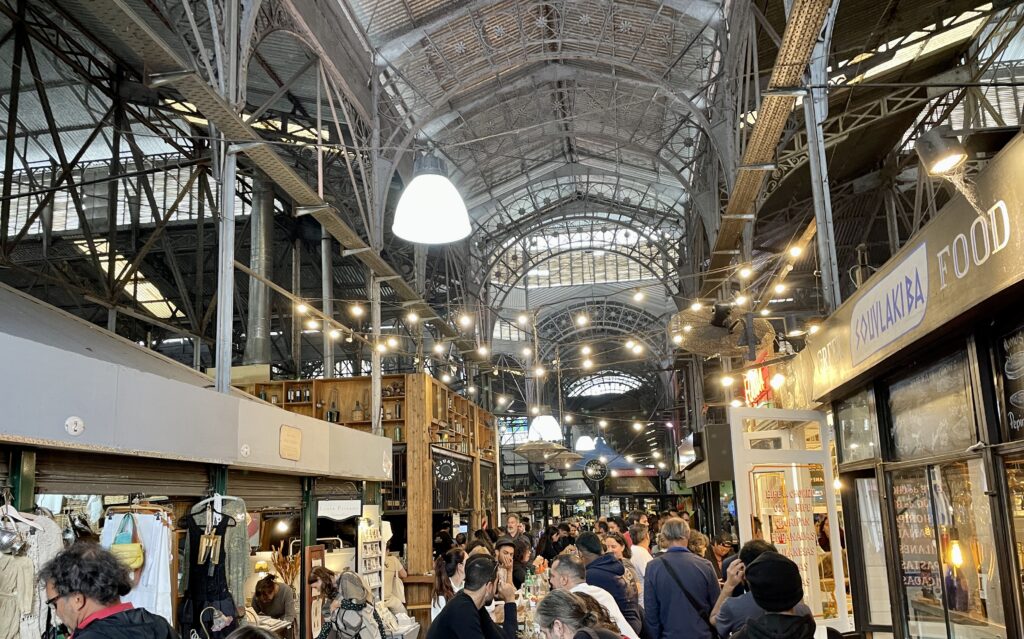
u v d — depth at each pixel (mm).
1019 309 3447
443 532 9414
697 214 19250
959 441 4242
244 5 7148
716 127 12367
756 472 6797
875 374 5328
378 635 5965
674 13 12883
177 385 4988
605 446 34062
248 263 18797
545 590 6805
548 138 19281
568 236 27312
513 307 30469
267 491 6887
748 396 12266
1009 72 14656
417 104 13219
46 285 17906
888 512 5398
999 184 2982
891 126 12695
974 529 4219
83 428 4047
